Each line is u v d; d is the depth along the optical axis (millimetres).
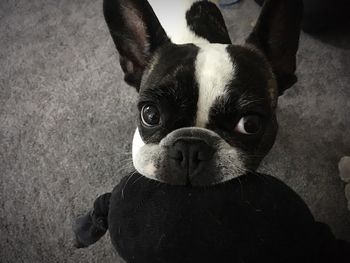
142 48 299
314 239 205
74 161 470
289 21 281
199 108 232
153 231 193
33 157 474
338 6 505
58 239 420
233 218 193
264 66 276
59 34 576
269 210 199
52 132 492
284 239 193
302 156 463
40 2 613
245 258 184
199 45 273
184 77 235
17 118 505
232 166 223
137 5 281
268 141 261
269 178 229
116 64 542
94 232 296
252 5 591
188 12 401
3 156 475
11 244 415
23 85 531
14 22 593
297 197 219
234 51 260
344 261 222
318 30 551
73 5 606
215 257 184
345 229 418
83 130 492
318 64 533
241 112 231
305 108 499
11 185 455
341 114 494
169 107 236
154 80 252
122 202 215
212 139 224
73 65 545
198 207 198
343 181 447
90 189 451
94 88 523
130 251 200
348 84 518
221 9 588
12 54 561
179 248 187
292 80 305
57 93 522
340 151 468
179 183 220
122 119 497
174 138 226
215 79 233
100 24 582
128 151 473
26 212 437
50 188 453
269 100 257
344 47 548
